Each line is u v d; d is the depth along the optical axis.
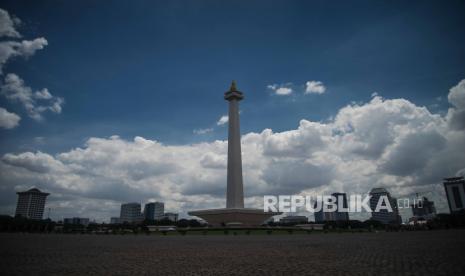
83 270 16.03
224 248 30.03
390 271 14.39
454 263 16.27
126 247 32.06
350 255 21.62
